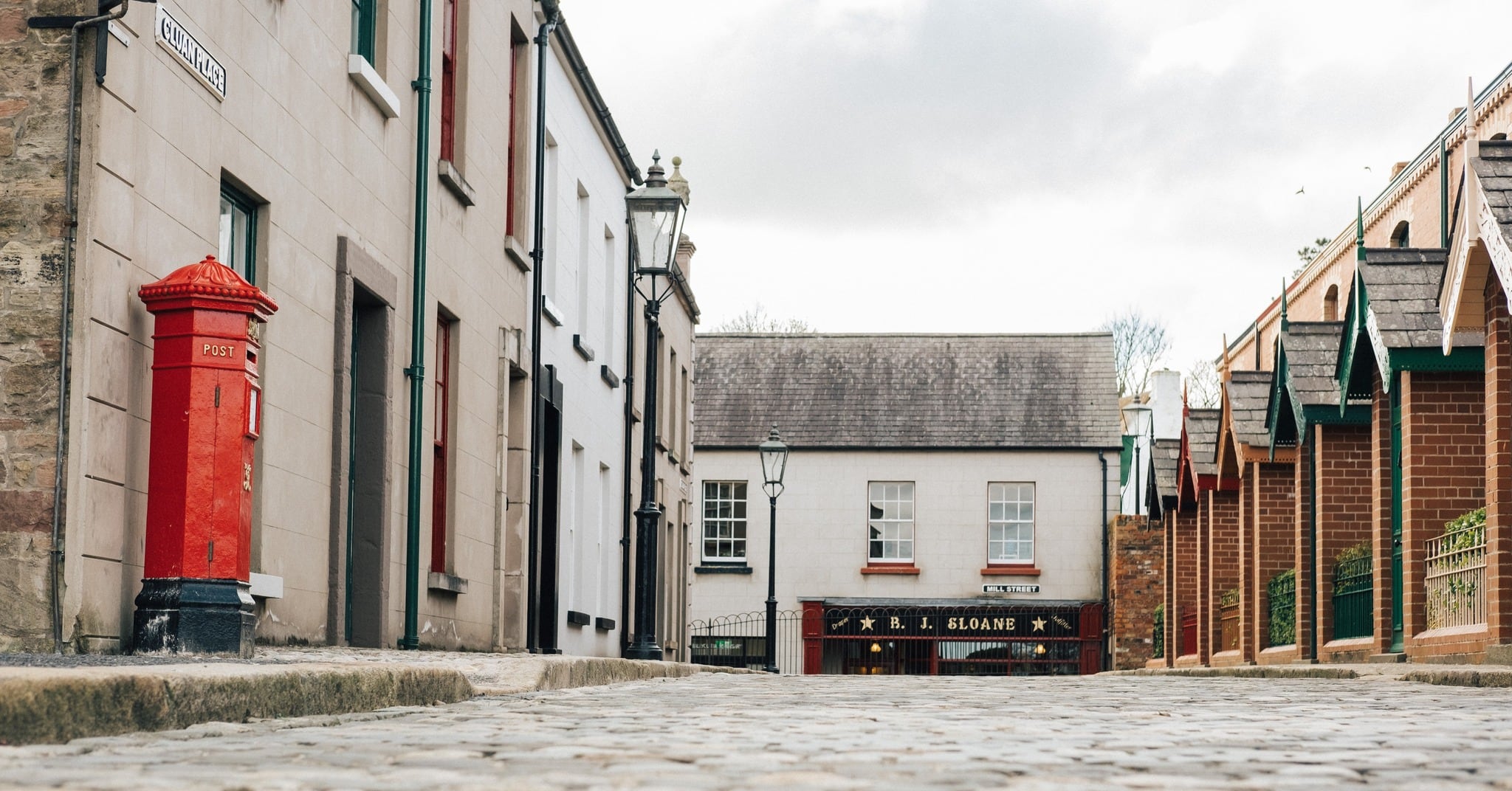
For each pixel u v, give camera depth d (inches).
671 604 1061.1
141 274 309.1
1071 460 1401.3
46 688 159.2
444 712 242.7
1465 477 558.6
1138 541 1284.4
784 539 1413.6
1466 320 505.7
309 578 400.2
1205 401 2162.9
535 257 641.6
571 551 735.1
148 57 310.2
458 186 525.3
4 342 285.6
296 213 391.2
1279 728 229.1
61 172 288.7
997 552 1403.8
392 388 462.0
